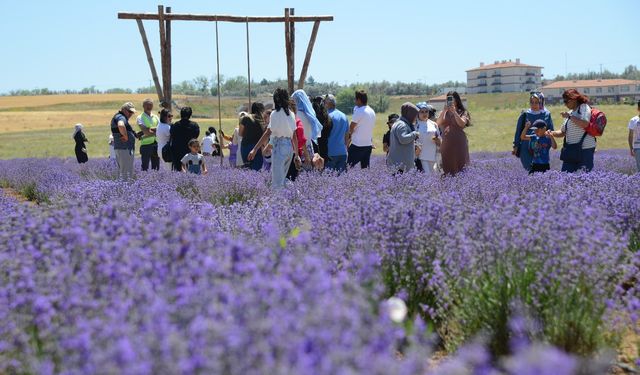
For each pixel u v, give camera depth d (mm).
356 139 14273
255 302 3137
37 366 3521
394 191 9617
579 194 7832
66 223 5172
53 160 31766
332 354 2629
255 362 2689
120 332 3115
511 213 5875
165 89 18688
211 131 23875
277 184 11102
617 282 5410
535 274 4930
